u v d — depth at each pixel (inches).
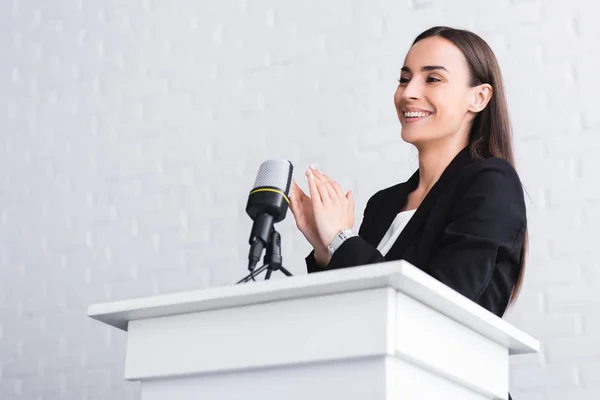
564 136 143.3
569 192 140.9
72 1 193.8
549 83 146.1
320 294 60.3
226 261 165.8
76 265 179.5
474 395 69.2
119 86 184.5
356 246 76.8
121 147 181.2
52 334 178.1
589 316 135.1
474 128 95.9
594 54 144.6
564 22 147.4
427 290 58.5
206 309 64.7
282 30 170.6
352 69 162.4
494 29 151.6
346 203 84.0
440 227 85.1
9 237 187.0
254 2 174.9
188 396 65.1
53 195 185.3
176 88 178.4
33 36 195.6
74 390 173.2
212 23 178.1
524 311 138.5
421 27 158.2
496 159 86.4
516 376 137.0
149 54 182.9
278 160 80.4
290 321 61.1
